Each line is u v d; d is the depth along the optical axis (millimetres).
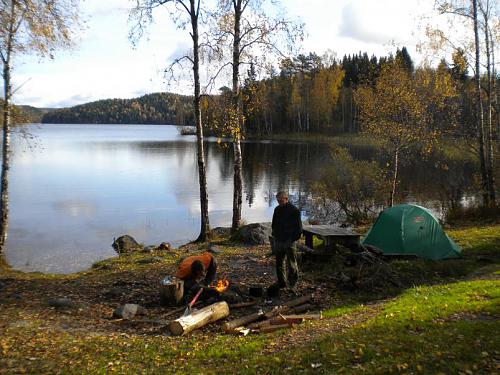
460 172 32281
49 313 8633
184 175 40562
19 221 22172
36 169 43688
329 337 6730
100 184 34656
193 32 16578
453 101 27234
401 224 13031
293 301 9141
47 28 13852
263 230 17328
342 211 24922
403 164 35781
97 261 15961
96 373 5910
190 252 15586
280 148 67812
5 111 15727
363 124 26812
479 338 6121
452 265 11859
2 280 12000
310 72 90500
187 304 9211
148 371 5973
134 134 126312
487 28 20891
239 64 16984
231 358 6336
